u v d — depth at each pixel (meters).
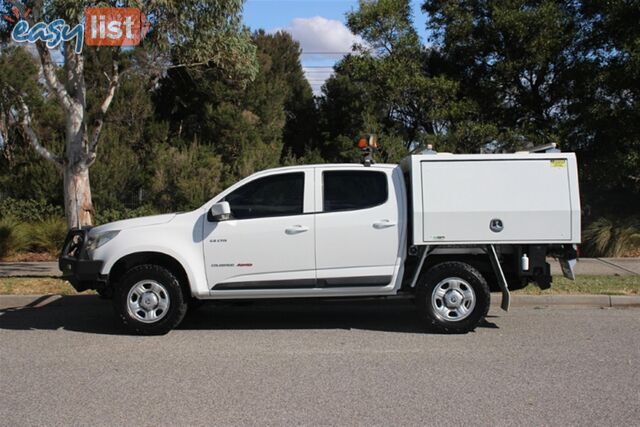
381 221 7.60
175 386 5.59
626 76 14.09
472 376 5.88
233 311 9.24
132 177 17.16
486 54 16.75
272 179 7.77
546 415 4.84
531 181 7.56
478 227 7.54
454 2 16.95
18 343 7.27
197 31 10.09
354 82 20.17
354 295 7.68
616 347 6.98
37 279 10.86
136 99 18.25
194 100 20.30
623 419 4.77
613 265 12.79
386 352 6.80
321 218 7.59
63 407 5.05
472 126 15.60
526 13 15.23
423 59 18.19
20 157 16.83
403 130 19.70
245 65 11.24
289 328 8.09
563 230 7.54
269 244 7.55
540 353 6.73
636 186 15.59
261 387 5.55
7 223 14.65
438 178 7.56
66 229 14.67
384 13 17.27
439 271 7.59
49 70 10.10
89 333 7.79
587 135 15.17
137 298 7.57
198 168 16.94
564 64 15.80
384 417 4.81
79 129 10.30
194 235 7.58
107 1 9.12
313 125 24.31
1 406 5.08
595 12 15.04
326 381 5.73
